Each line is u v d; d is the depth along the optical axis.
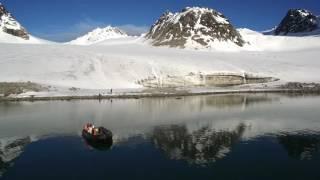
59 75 110.25
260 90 112.50
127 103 86.31
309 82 122.38
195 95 103.69
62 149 47.59
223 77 122.81
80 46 160.50
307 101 89.06
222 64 132.88
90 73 113.81
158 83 114.81
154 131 56.53
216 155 44.44
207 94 105.88
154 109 77.06
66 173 39.31
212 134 54.53
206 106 81.69
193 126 59.97
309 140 50.62
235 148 47.25
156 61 125.38
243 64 137.12
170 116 68.69
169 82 116.25
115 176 38.28
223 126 59.75
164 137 52.88
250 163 41.62
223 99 94.00
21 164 42.25
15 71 109.50
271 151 45.78
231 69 128.38
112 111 74.31
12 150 47.38
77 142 50.62
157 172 39.19
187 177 37.72
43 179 37.84
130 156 44.53
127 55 133.50
